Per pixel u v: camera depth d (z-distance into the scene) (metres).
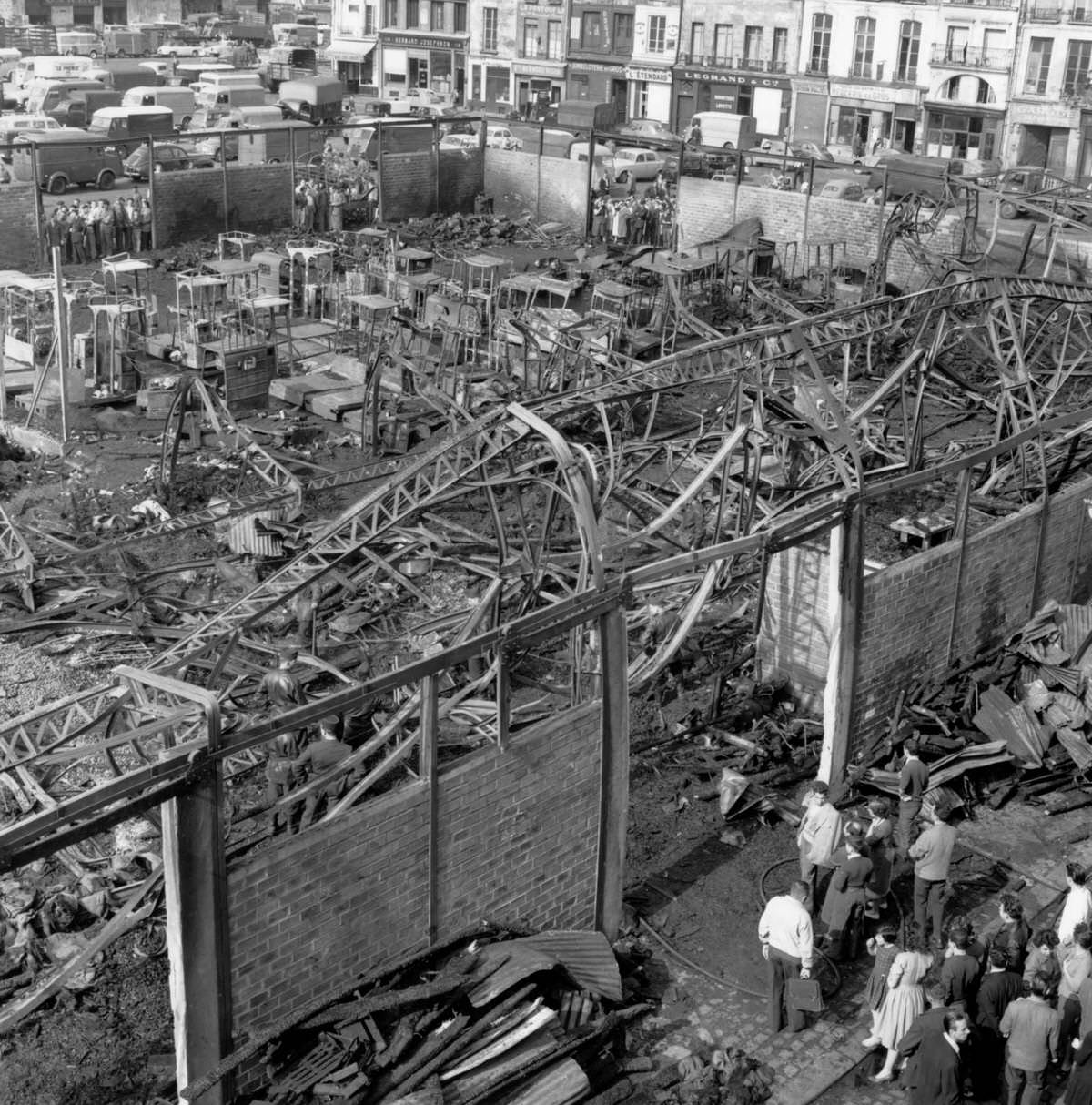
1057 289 27.73
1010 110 72.00
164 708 15.48
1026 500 21.98
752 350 31.33
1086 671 19.39
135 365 33.00
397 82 97.06
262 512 24.92
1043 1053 12.26
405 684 12.40
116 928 14.23
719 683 19.22
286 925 12.00
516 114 87.81
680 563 14.92
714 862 16.48
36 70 78.19
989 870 16.50
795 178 54.28
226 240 46.56
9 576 22.52
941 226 45.00
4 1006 13.60
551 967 12.88
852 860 14.46
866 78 76.62
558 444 14.81
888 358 36.12
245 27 120.81
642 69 84.62
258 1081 11.95
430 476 25.80
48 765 16.50
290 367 33.78
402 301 39.47
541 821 13.98
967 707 19.12
